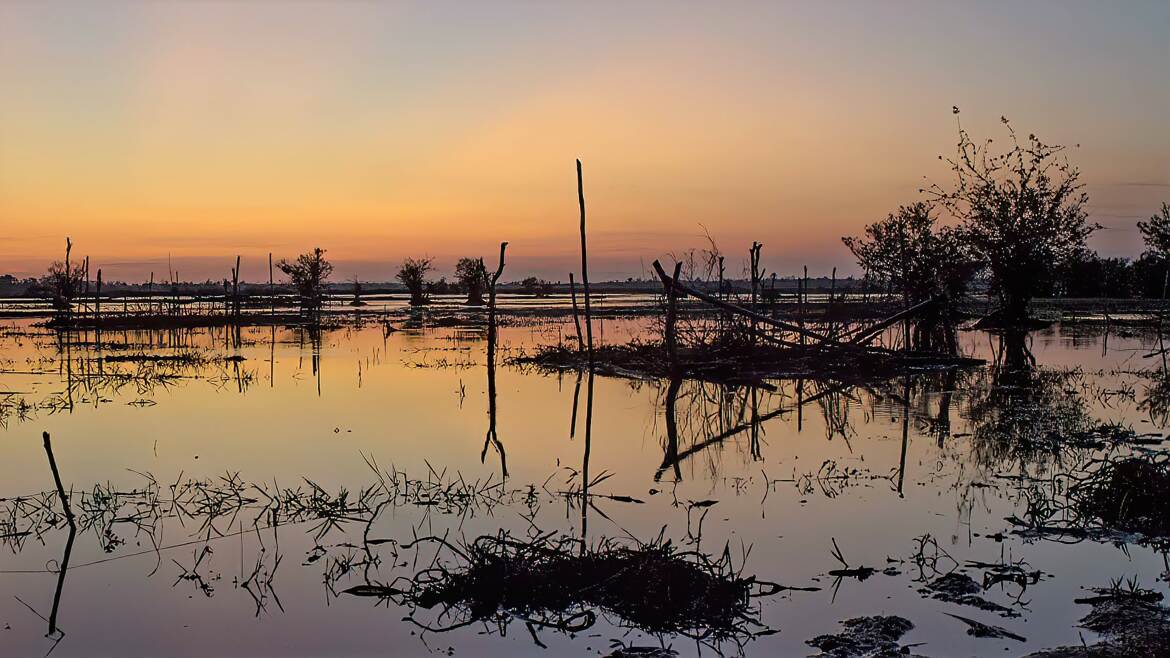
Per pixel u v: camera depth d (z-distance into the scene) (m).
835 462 10.85
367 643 5.88
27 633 6.16
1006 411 14.23
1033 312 40.81
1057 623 5.87
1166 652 5.23
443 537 8.04
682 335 24.47
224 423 14.18
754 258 24.78
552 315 48.53
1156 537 7.57
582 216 21.88
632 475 10.39
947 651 5.48
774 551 7.45
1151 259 51.06
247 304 60.22
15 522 8.73
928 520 8.27
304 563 7.46
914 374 20.09
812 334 20.66
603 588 6.47
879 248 31.61
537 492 9.60
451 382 19.61
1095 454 10.82
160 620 6.36
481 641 5.87
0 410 15.56
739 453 11.60
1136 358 22.48
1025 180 30.61
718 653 5.57
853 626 5.86
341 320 45.44
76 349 28.52
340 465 11.05
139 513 8.98
